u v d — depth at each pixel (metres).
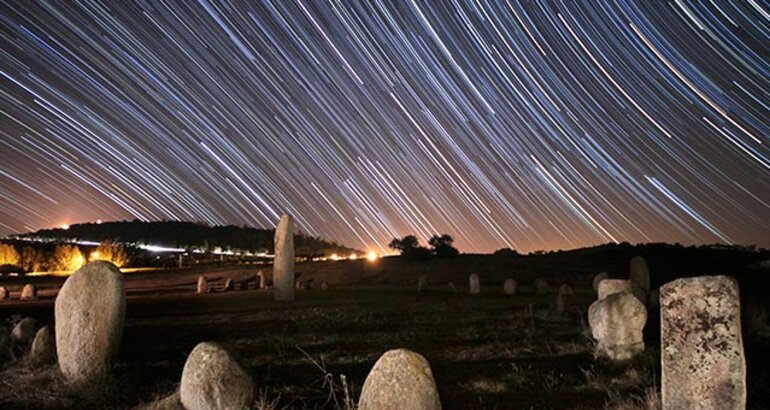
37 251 82.81
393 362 8.56
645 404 10.13
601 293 17.03
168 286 47.75
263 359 14.44
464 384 12.16
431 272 54.34
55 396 11.10
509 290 34.47
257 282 47.62
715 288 8.48
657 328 18.72
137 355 14.76
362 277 54.72
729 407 8.20
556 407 10.62
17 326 16.36
